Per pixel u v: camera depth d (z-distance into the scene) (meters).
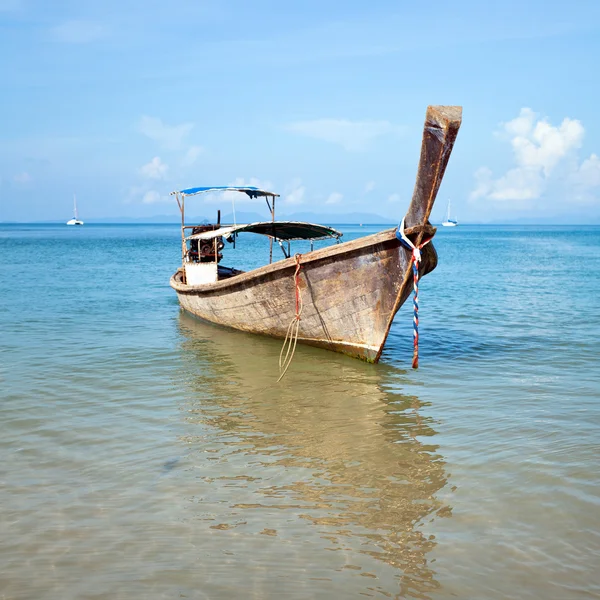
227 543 5.20
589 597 4.45
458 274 31.77
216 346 13.22
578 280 27.97
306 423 8.21
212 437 7.68
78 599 4.48
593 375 10.53
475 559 4.93
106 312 18.11
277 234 16.36
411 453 7.11
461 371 10.98
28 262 40.75
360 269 10.90
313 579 4.70
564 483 6.22
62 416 8.47
